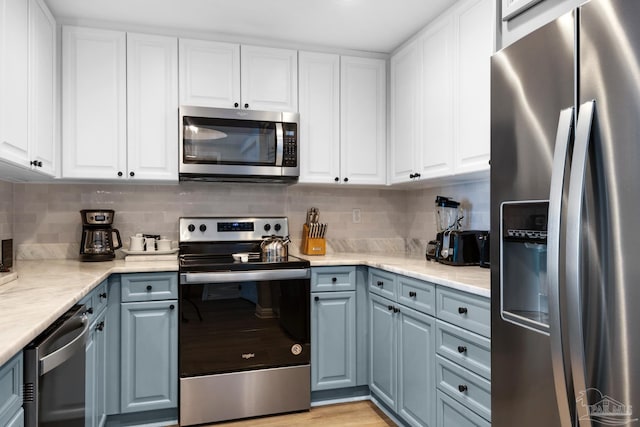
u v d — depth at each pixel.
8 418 0.97
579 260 1.03
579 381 1.03
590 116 1.04
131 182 2.75
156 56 2.63
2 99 1.64
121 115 2.57
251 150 2.73
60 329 1.27
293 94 2.88
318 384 2.64
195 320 2.39
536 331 1.24
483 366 1.67
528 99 1.27
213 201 3.04
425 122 2.58
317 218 3.18
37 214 2.74
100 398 2.14
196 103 2.68
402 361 2.29
